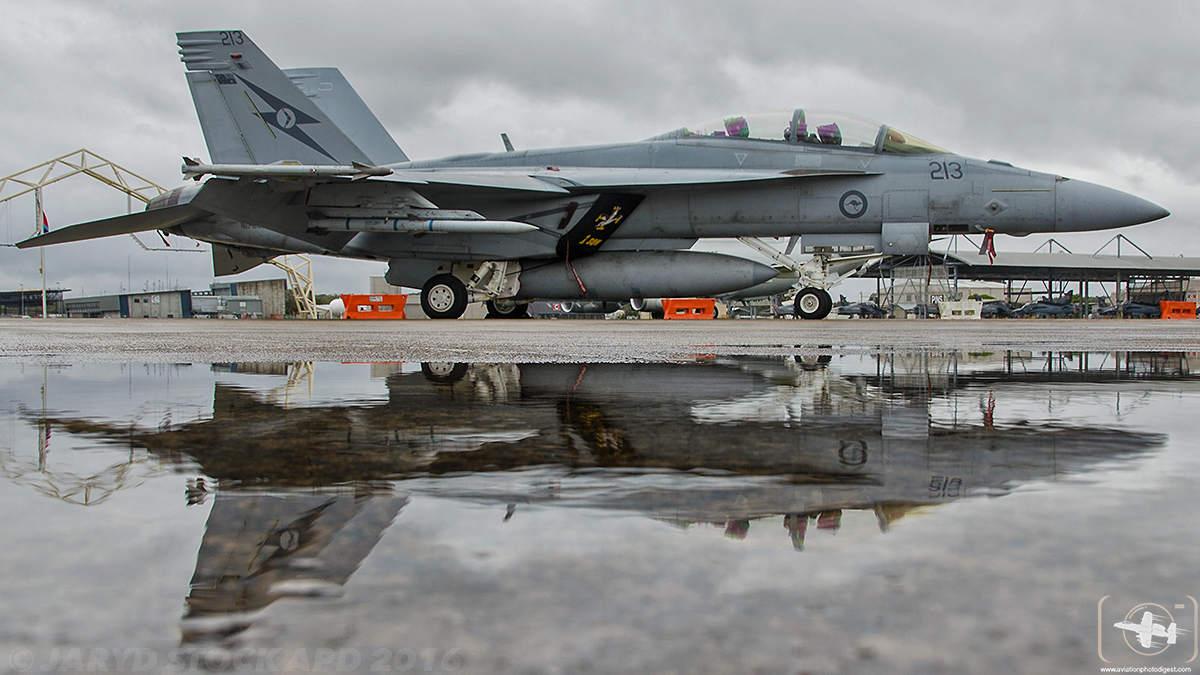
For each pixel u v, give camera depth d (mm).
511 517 743
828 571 556
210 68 14297
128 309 69875
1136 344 5367
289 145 14328
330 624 443
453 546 636
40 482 931
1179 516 733
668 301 24953
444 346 5078
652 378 2635
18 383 2527
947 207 13141
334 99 18281
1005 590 509
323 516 750
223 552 613
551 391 2209
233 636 421
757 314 45875
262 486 906
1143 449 1185
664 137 14641
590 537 663
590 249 14688
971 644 405
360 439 1307
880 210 13297
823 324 11945
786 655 387
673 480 939
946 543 634
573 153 14852
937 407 1806
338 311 50844
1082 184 12883
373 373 2871
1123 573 548
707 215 13984
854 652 397
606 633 427
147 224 14305
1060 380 2578
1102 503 795
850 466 1035
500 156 15266
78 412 1726
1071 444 1233
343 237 14430
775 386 2354
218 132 14406
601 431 1406
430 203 13500
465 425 1493
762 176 13203
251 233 15719
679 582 534
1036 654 391
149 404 1892
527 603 484
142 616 458
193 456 1140
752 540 649
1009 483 904
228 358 3846
